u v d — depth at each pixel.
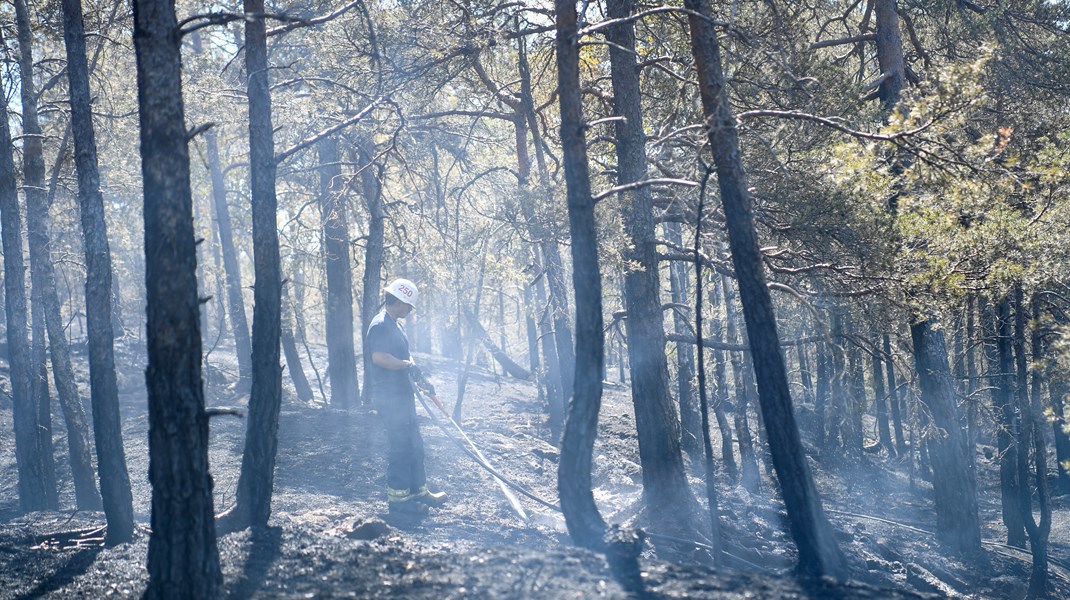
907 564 12.22
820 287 10.58
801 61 10.67
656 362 11.09
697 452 21.27
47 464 12.11
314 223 22.30
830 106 10.54
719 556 7.43
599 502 13.30
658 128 12.59
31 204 12.27
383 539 7.25
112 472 8.02
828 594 5.53
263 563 6.12
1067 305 15.40
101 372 8.02
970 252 10.41
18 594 6.39
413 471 9.54
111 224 24.33
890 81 14.74
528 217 11.39
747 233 7.47
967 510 15.34
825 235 10.15
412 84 13.22
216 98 14.64
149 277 5.47
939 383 15.24
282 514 9.34
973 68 9.03
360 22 12.20
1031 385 16.41
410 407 9.54
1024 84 14.29
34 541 8.21
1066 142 12.18
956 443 15.30
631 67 11.23
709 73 7.83
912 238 10.27
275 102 13.21
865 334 11.57
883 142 9.52
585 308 7.00
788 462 7.12
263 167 8.01
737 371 20.31
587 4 11.66
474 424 20.39
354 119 8.62
